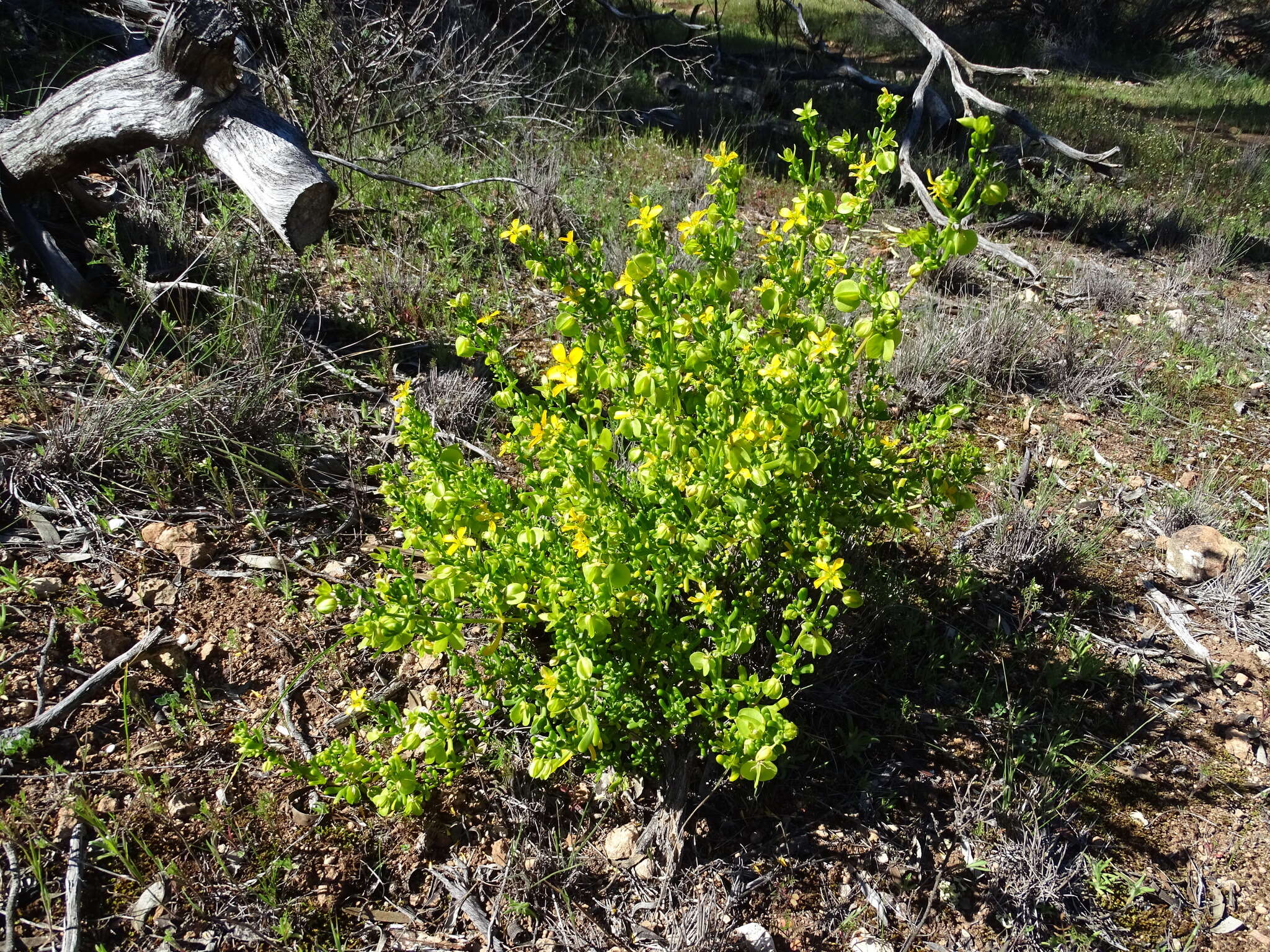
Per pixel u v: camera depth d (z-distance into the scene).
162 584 2.87
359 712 2.58
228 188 5.16
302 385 3.81
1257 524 3.97
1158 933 2.41
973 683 3.02
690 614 2.51
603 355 2.42
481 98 6.79
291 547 3.11
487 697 2.37
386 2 7.24
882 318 2.04
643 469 2.21
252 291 4.12
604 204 6.26
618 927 2.27
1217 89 16.73
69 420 3.23
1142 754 2.90
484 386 4.06
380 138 6.32
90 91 3.78
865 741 2.72
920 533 3.62
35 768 2.34
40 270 4.07
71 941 2.02
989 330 5.00
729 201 2.28
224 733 2.53
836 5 19.80
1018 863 2.47
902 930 2.34
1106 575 3.63
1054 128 10.74
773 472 2.20
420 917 2.24
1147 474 4.28
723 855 2.46
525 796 2.49
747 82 10.89
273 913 2.18
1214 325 5.98
